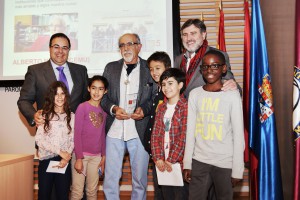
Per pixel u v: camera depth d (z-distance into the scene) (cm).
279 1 249
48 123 217
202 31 232
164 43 321
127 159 334
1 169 196
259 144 224
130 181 333
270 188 218
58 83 224
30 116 237
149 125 227
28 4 341
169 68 213
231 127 189
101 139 239
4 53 339
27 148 343
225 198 185
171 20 321
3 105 344
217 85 195
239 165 181
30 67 256
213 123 188
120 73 245
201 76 225
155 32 323
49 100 221
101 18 332
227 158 186
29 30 338
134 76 243
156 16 324
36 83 250
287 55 231
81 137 231
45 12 338
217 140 186
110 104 236
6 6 341
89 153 233
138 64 247
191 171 193
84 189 240
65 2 336
